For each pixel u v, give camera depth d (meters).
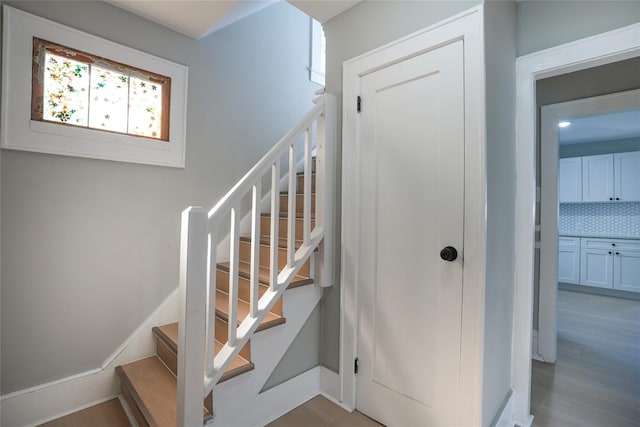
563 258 4.87
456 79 1.41
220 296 2.03
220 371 1.31
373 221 1.74
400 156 1.62
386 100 1.69
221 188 2.37
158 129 2.04
